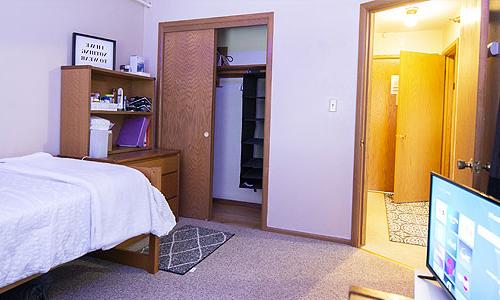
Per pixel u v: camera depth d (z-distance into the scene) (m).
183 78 3.52
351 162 2.87
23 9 2.48
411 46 4.77
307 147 3.01
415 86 4.43
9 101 2.43
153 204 2.18
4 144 2.42
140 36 3.63
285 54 3.04
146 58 3.68
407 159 4.44
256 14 3.15
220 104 4.16
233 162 4.16
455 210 1.05
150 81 3.44
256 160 3.92
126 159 2.71
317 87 2.95
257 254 2.62
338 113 2.89
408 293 2.09
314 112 2.97
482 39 1.58
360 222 2.85
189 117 3.51
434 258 1.20
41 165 2.16
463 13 1.96
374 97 4.96
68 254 1.66
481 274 0.90
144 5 3.63
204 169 3.48
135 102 3.33
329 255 2.64
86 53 2.95
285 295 2.03
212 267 2.38
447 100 4.45
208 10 3.37
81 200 1.73
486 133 1.77
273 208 3.16
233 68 3.77
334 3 2.86
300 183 3.05
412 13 3.93
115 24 3.30
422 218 3.77
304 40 2.97
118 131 3.40
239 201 4.16
